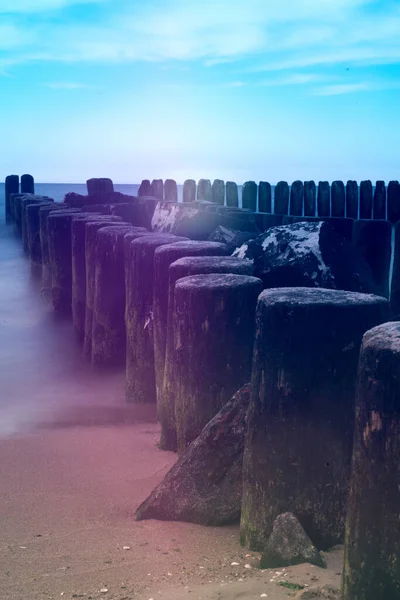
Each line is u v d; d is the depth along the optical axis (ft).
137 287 28.60
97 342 35.47
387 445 10.68
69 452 23.13
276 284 28.50
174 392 21.95
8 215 101.04
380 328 11.34
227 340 19.01
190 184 51.55
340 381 14.51
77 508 18.39
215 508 16.98
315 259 28.50
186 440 19.70
